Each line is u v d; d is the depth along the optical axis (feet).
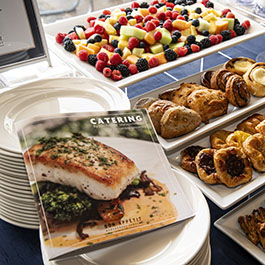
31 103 2.54
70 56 4.60
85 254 1.85
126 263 1.83
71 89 2.68
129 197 1.95
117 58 4.30
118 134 2.18
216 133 3.54
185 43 4.95
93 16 5.45
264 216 2.91
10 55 3.31
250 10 5.83
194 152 3.36
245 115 3.91
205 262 2.09
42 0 8.94
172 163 3.34
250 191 3.06
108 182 1.94
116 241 1.83
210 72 4.17
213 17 5.34
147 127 2.27
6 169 2.15
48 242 1.73
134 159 2.10
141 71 4.32
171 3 5.87
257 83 3.98
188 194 2.13
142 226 1.86
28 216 2.42
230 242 2.87
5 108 2.45
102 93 2.65
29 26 3.30
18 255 2.57
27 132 2.05
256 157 3.21
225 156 3.10
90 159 1.99
